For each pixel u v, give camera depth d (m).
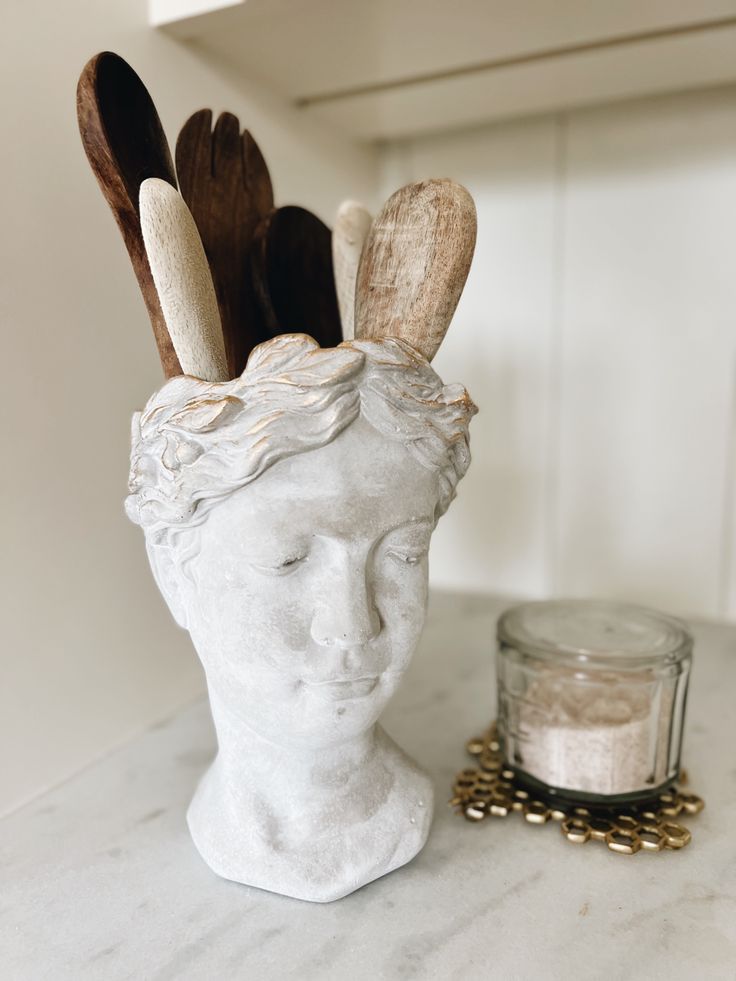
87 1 0.41
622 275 0.68
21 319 0.39
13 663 0.40
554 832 0.39
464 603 0.75
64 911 0.34
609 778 0.39
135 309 0.46
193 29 0.47
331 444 0.29
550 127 0.67
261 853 0.34
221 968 0.30
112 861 0.37
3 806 0.40
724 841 0.38
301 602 0.30
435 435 0.30
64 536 0.42
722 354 0.66
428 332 0.31
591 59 0.54
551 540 0.75
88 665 0.45
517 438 0.74
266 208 0.41
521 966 0.30
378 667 0.31
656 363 0.68
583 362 0.70
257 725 0.32
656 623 0.45
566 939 0.32
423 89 0.59
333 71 0.56
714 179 0.63
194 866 0.37
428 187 0.32
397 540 0.30
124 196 0.31
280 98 0.59
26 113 0.38
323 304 0.42
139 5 0.45
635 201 0.66
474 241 0.31
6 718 0.40
